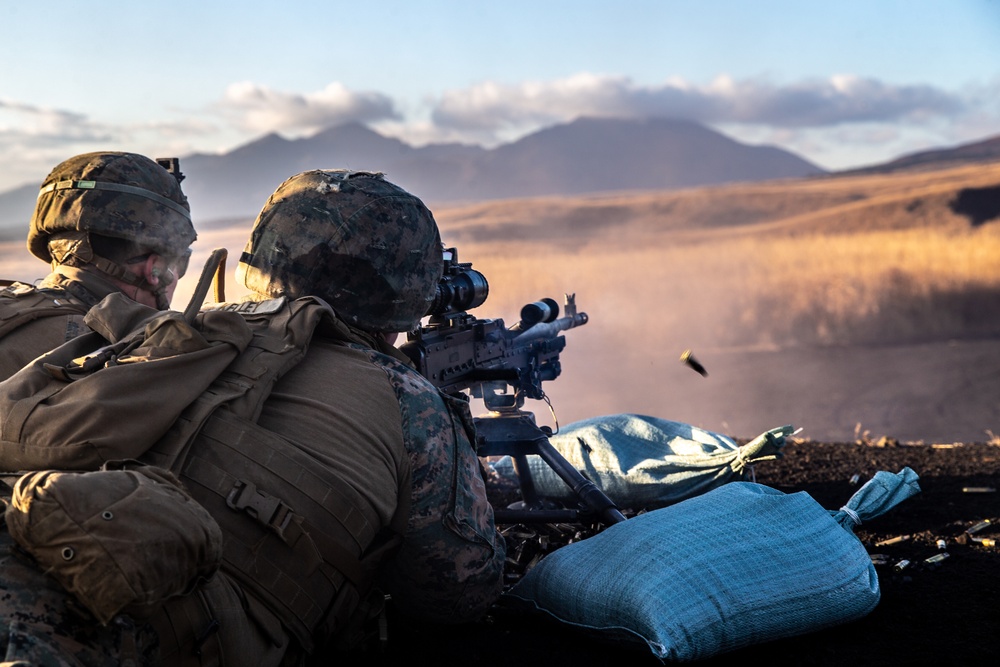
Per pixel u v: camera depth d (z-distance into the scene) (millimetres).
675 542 2986
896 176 129625
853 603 3047
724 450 4285
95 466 2092
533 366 4570
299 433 2432
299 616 2322
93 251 2979
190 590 1928
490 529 2854
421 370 3684
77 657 1794
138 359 2295
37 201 3053
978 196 59438
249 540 2254
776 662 2854
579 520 3854
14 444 2111
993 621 3111
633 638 2789
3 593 1773
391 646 2936
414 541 2674
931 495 4809
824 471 5422
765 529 3129
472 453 2848
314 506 2338
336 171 3086
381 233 2934
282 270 2912
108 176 2990
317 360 2639
